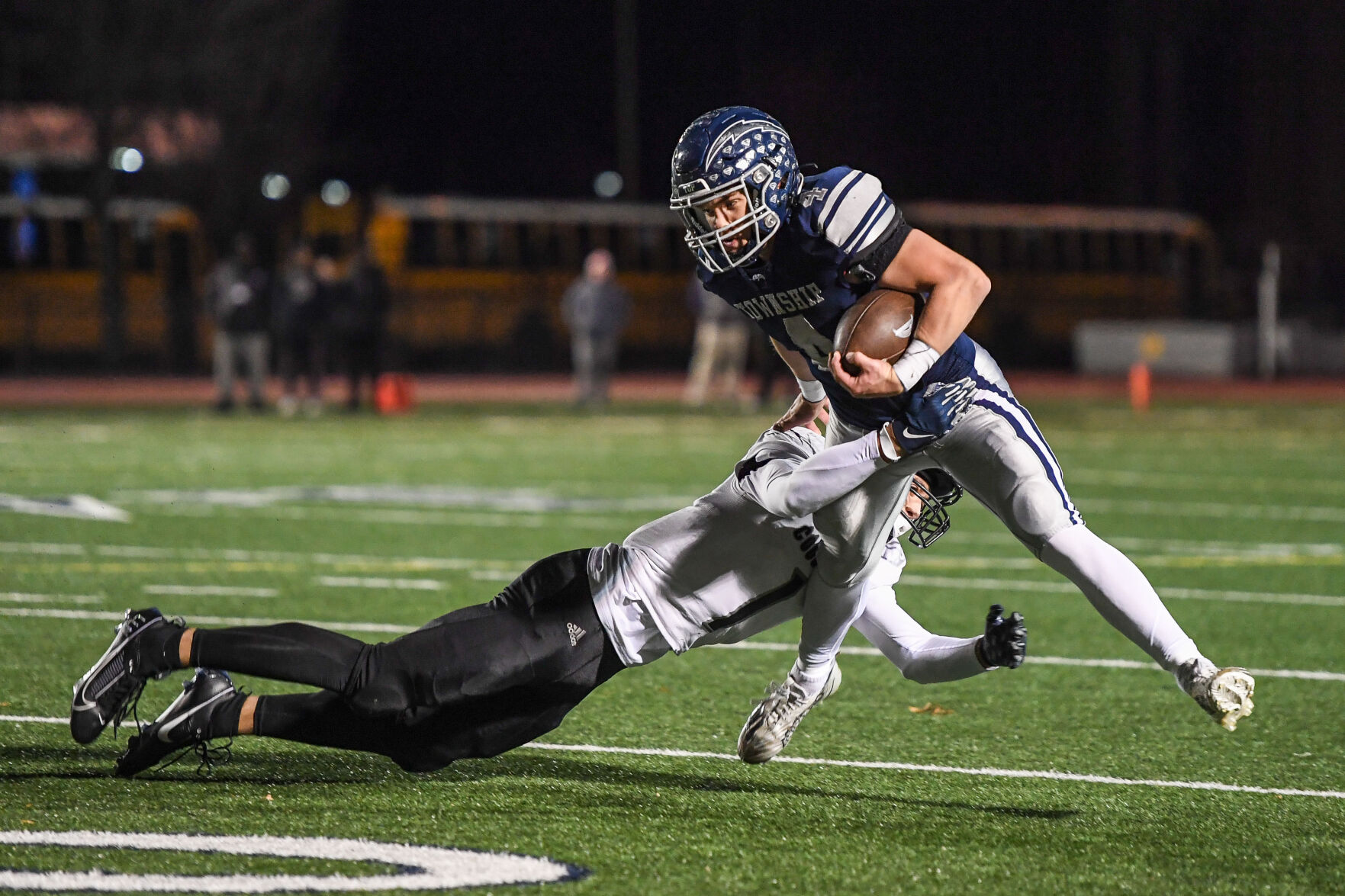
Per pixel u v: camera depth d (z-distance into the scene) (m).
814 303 10.66
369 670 10.86
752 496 10.90
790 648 17.22
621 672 15.89
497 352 87.12
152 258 82.88
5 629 17.22
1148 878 9.80
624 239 90.25
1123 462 38.94
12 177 81.44
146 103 80.62
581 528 26.48
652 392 70.69
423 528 26.19
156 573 21.23
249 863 9.77
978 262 95.62
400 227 84.31
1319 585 21.50
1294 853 10.33
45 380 76.75
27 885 9.30
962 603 20.08
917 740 13.34
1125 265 99.88
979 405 10.80
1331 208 114.44
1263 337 83.69
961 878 9.77
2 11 78.12
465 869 9.73
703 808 11.23
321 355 55.47
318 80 86.12
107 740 12.80
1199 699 10.76
